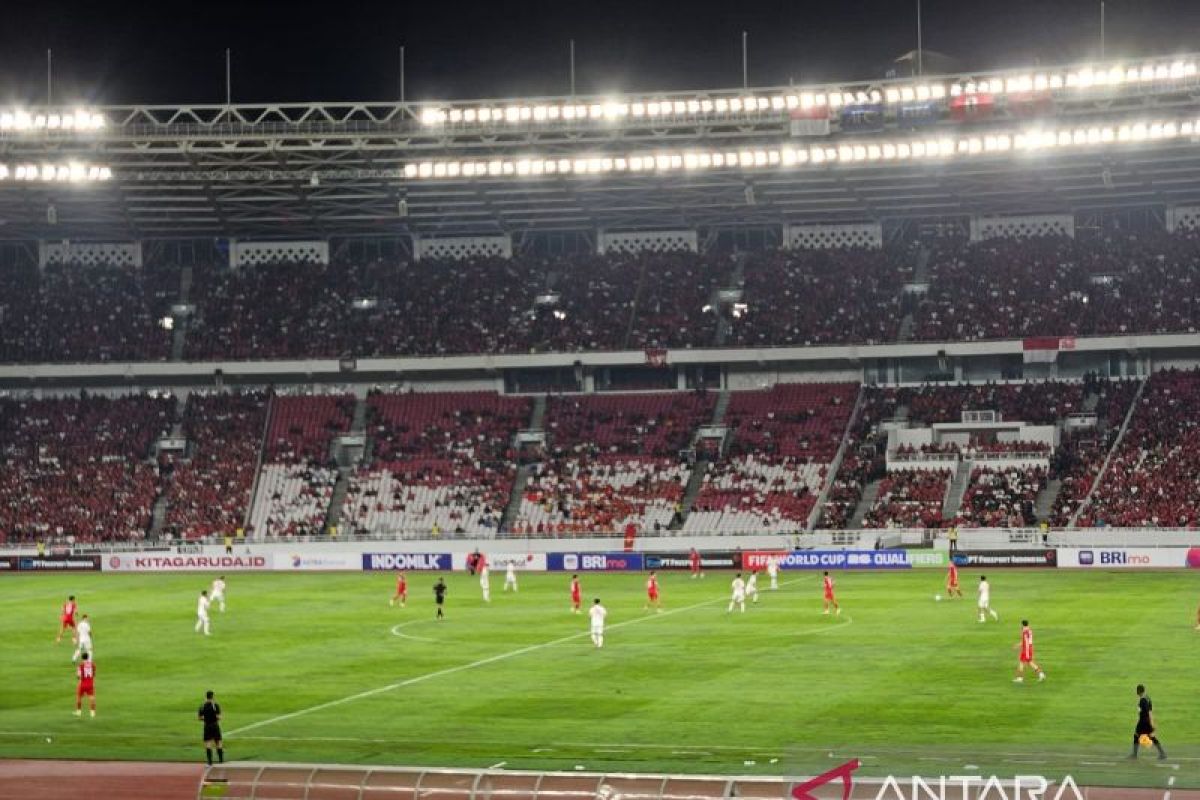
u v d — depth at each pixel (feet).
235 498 377.71
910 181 372.17
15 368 400.88
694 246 426.92
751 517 356.38
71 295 419.33
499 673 191.83
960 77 310.86
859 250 413.80
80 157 342.03
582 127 330.13
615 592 289.33
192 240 430.20
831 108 317.83
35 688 187.93
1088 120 322.14
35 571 355.77
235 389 415.23
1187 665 184.24
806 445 376.89
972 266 403.13
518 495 375.66
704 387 407.03
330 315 412.77
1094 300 385.09
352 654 210.79
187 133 329.52
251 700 176.76
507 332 403.95
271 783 115.55
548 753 143.13
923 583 292.61
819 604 259.19
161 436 399.24
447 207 397.60
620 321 403.13
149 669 201.05
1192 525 324.80
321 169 356.59
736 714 160.76
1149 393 369.71
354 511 373.20
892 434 373.81
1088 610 240.32
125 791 132.46
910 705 163.43
